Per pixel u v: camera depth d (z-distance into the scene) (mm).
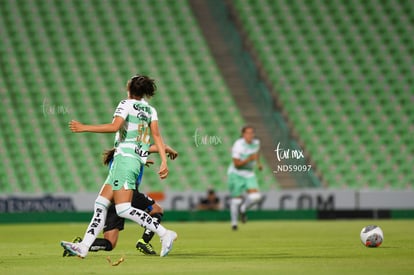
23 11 109938
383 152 103500
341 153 102375
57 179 94938
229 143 100875
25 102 101625
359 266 27828
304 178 98312
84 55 107375
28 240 51344
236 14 113938
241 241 48000
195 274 25141
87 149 98250
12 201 80625
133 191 31344
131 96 30953
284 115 104938
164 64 107938
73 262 30641
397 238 48031
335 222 80125
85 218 82500
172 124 102000
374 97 108562
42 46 107312
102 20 110812
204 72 107875
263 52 110812
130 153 30453
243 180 67812
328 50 112375
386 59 112438
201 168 98062
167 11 113000
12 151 96750
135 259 31969
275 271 26031
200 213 84688
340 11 116312
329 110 106250
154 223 30609
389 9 117188
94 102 102750
